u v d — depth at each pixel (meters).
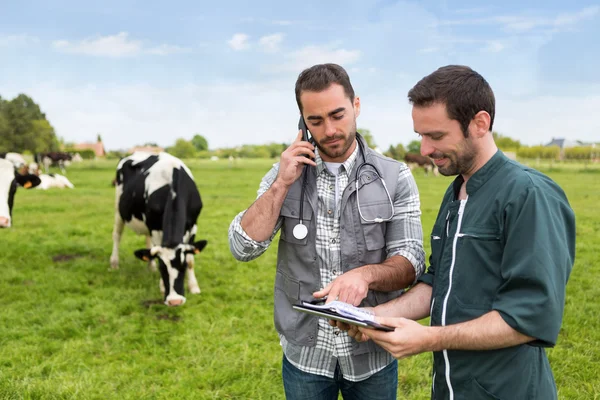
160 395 3.76
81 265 7.41
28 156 42.84
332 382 2.16
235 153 84.81
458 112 1.57
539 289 1.44
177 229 5.84
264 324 5.17
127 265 7.55
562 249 1.48
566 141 87.06
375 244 2.07
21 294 6.06
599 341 4.59
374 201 2.06
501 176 1.61
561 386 3.81
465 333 1.52
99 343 4.74
